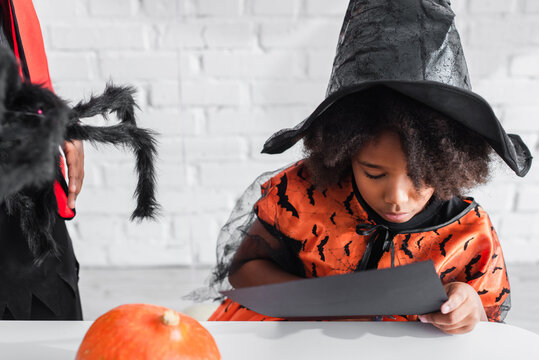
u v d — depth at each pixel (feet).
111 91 1.70
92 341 1.21
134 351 1.18
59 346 1.59
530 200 4.76
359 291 1.54
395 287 1.52
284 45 4.31
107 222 4.84
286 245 2.42
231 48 4.32
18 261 2.28
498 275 2.26
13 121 1.13
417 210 2.04
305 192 2.36
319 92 4.45
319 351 1.61
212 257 5.02
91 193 4.73
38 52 2.49
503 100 4.46
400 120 1.73
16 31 2.32
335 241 2.31
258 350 1.60
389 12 1.79
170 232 4.91
